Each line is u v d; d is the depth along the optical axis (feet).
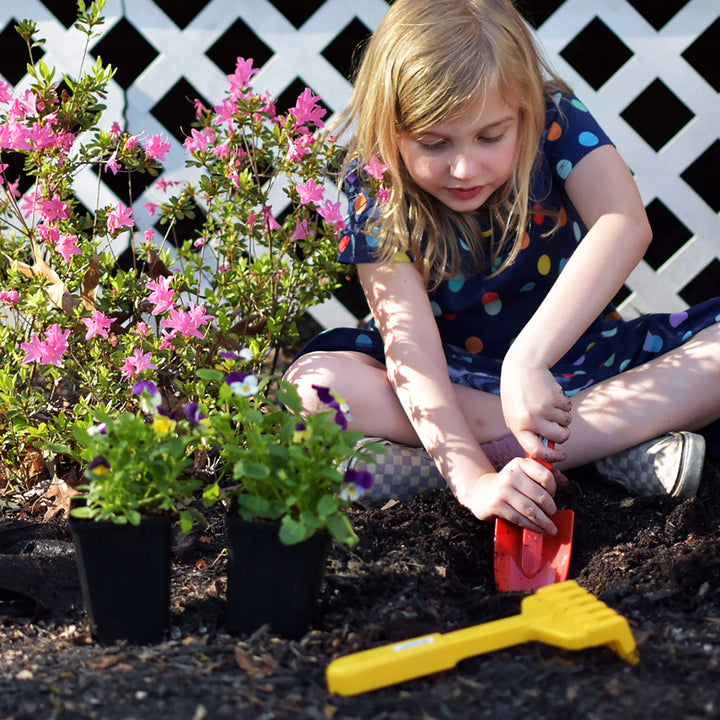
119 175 11.01
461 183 5.43
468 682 3.80
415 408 5.64
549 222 6.22
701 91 8.85
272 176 6.63
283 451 4.20
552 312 5.34
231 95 6.51
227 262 7.22
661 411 5.93
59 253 6.44
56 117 6.28
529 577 5.17
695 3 8.75
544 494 5.06
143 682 3.84
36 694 3.78
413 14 5.47
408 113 5.29
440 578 4.87
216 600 4.68
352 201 6.35
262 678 3.91
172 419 4.53
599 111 8.89
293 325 6.86
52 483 6.14
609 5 8.84
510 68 5.29
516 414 5.09
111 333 6.28
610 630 3.92
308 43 8.83
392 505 5.86
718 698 3.62
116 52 13.10
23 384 6.72
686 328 6.39
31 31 6.27
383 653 3.81
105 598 4.28
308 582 4.26
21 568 4.78
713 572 4.80
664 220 12.21
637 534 5.46
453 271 6.25
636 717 3.49
